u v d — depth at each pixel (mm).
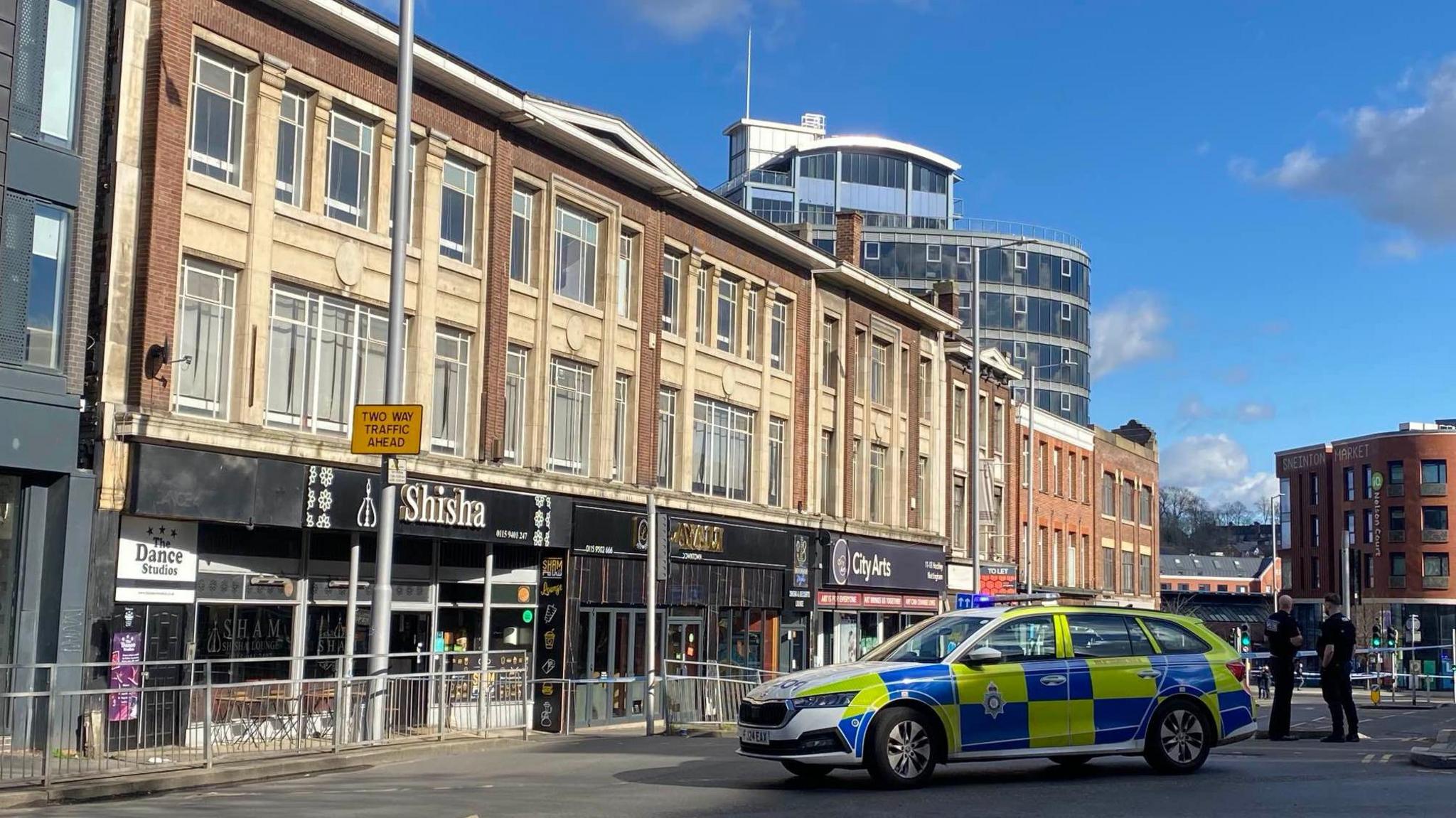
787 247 36125
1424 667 85625
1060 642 13977
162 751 15227
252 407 20984
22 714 13672
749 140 103750
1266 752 17078
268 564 21438
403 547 24125
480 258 25891
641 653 29766
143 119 19719
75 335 18734
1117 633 14305
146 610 19391
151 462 19078
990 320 89438
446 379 25188
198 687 15781
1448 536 87125
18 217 18062
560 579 27109
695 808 11789
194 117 20625
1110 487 65812
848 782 13625
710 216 33094
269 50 21531
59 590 18156
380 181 23766
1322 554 96125
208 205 20531
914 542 43250
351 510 22031
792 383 37125
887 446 42531
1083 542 61281
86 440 18906
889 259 89125
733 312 35000
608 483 28625
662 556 28750
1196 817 11062
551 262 27594
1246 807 11594
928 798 12289
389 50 23359
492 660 25953
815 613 37156
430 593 24625
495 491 25234
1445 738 19141
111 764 14547
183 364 20281
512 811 11742
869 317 41281
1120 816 11148
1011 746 13414
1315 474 97500
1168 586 135000
